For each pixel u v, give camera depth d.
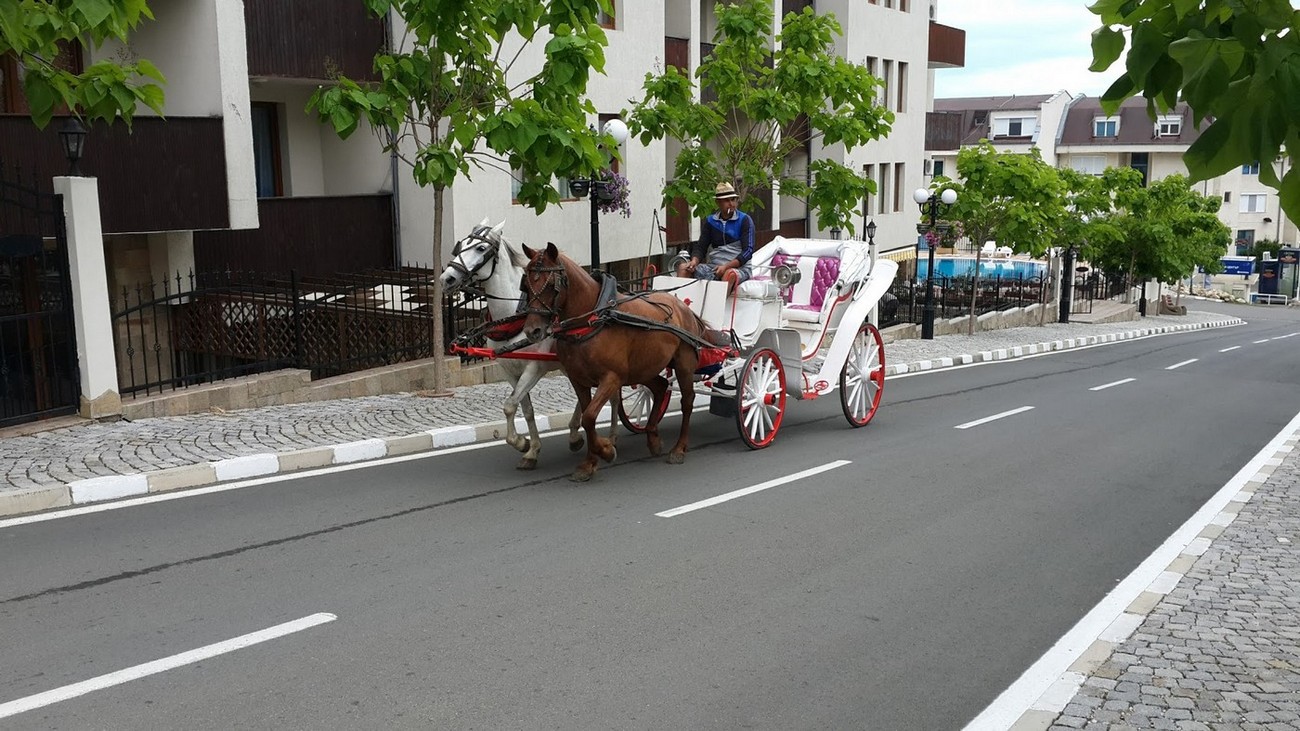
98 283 10.91
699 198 19.80
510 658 5.61
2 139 12.52
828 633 6.18
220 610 6.14
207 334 15.68
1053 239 35.50
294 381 12.89
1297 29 2.94
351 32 17.38
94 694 4.99
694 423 13.23
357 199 18.23
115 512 8.19
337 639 5.77
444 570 7.00
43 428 10.52
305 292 15.64
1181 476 11.37
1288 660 5.84
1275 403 18.88
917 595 6.94
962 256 47.03
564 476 9.92
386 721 4.83
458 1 11.28
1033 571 7.59
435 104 12.64
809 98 19.38
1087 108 74.94
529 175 12.57
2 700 4.90
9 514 8.05
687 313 10.38
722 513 8.73
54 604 6.16
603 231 21.72
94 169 13.41
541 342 9.93
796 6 30.59
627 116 20.84
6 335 12.87
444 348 15.19
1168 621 6.48
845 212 20.81
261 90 18.03
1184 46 2.96
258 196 18.38
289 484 9.30
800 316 12.55
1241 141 2.96
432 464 10.31
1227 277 79.50
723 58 19.75
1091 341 34.44
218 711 4.86
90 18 6.81
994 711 5.23
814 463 10.95
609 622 6.18
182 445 10.05
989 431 13.77
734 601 6.64
